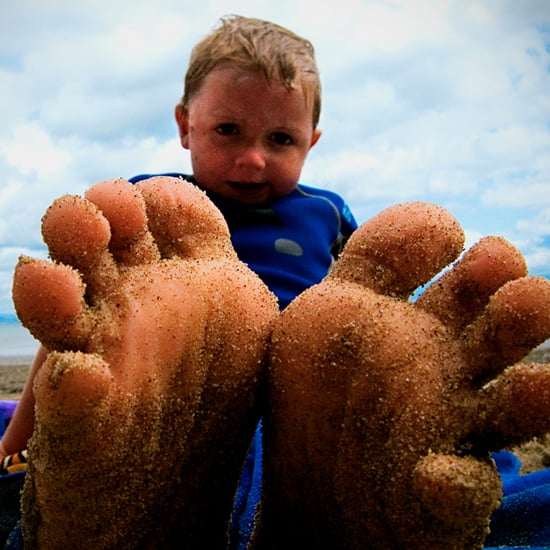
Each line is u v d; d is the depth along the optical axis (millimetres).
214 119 483
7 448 342
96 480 164
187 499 196
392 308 185
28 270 157
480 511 146
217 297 193
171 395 179
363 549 180
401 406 169
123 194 191
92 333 165
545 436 157
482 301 182
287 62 487
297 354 190
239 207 499
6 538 255
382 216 210
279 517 205
